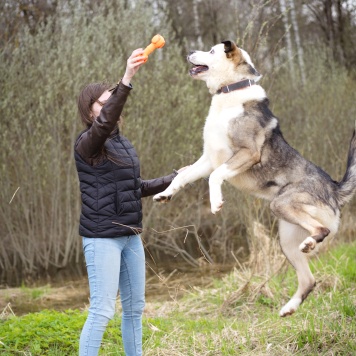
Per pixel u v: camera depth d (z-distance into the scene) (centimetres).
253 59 661
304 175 454
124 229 360
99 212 356
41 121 851
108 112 338
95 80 829
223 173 427
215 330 494
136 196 370
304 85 1072
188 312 577
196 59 471
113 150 362
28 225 856
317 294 566
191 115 930
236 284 639
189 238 1018
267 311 548
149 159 897
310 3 1307
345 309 485
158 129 917
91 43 850
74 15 891
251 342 455
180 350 452
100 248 356
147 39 909
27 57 841
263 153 452
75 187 872
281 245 465
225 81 465
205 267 833
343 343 427
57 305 673
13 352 441
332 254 716
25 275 839
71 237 880
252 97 461
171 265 859
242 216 794
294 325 470
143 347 454
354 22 1315
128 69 340
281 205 444
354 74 1193
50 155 856
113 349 448
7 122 846
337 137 984
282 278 628
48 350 444
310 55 1153
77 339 461
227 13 1233
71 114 827
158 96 900
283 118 1032
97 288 356
